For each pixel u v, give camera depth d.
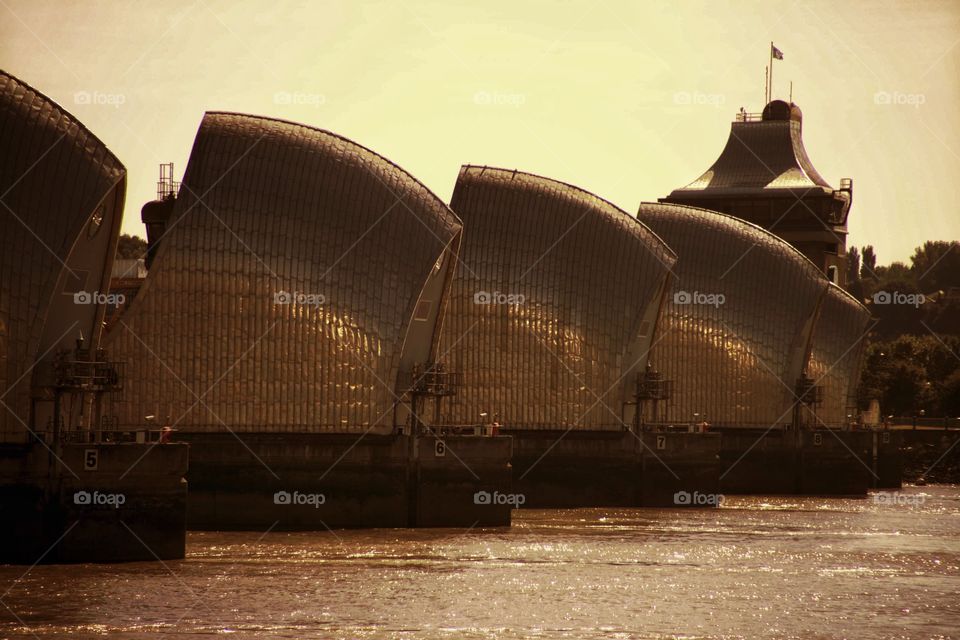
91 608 185.88
